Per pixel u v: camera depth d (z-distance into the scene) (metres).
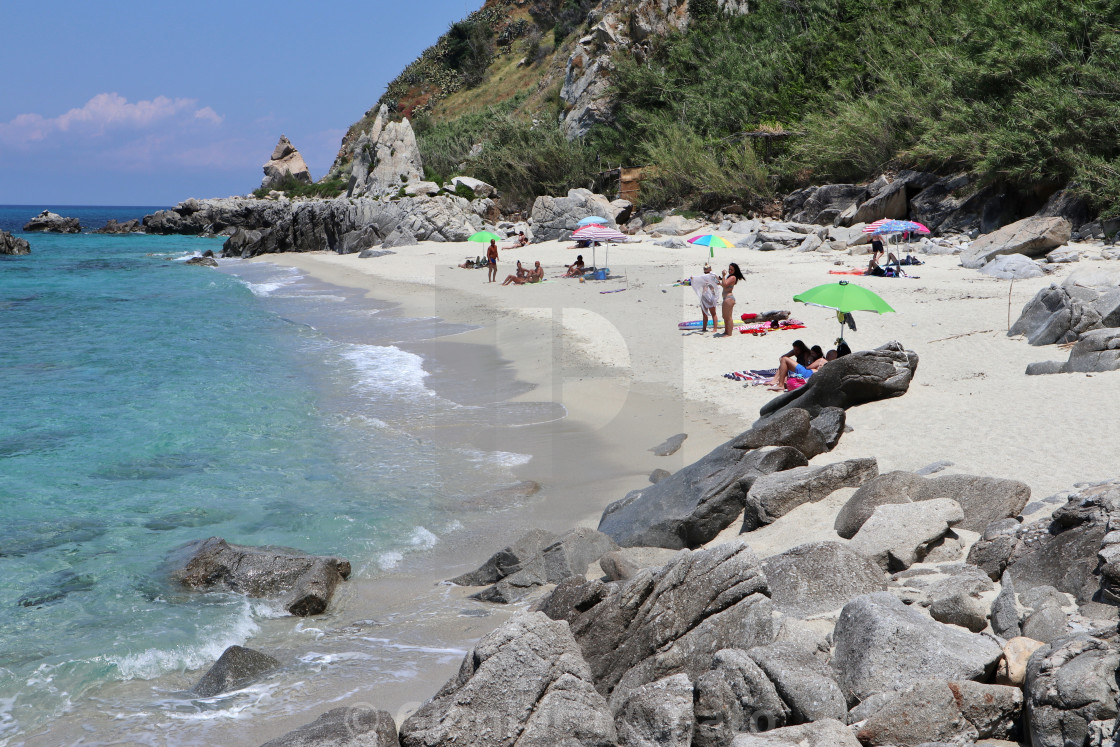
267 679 6.41
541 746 4.42
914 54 40.38
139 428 13.46
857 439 10.22
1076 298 14.95
